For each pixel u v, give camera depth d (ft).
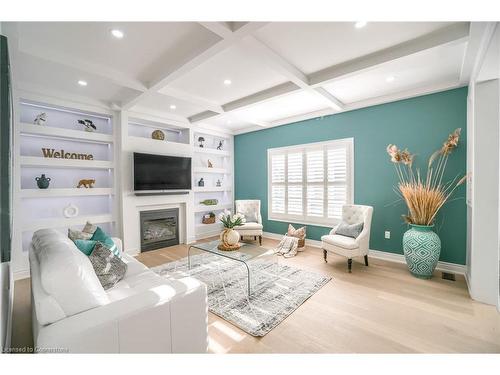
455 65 8.62
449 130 10.29
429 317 6.93
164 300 4.50
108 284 6.09
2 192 4.33
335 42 7.29
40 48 7.23
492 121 7.68
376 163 12.41
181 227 16.11
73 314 3.94
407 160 10.55
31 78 9.69
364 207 11.69
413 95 10.97
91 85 10.52
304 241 14.24
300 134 15.56
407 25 6.51
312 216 15.08
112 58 8.05
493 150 7.61
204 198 18.37
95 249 6.35
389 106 11.93
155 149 14.55
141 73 9.12
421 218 9.85
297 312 7.28
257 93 11.51
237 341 5.96
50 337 3.42
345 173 13.56
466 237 9.87
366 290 8.70
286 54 7.93
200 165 18.03
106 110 12.76
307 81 9.56
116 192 13.24
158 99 12.29
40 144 11.42
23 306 7.82
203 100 12.23
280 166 16.71
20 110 10.71
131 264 7.89
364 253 10.80
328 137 14.24
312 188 15.05
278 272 10.50
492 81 7.67
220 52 7.27
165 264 11.82
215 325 6.67
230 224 10.53
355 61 8.40
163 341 4.47
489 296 7.64
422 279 9.57
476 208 7.84
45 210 11.51
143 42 7.18
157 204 14.66
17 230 10.12
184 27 6.53
